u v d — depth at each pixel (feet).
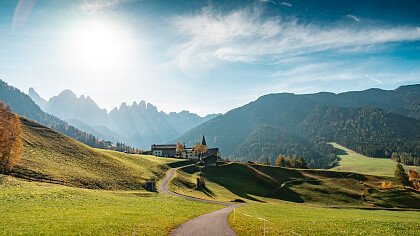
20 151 274.77
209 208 240.32
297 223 153.79
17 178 245.24
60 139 417.28
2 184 211.00
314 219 191.93
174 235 119.14
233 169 608.60
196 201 291.79
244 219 161.89
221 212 208.33
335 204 474.08
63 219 136.36
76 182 289.12
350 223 164.25
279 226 138.21
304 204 462.19
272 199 464.24
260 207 271.69
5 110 285.02
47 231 113.60
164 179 430.20
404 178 558.56
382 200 495.41
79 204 186.80
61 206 172.96
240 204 301.22
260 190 511.40
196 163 638.53
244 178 567.59
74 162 351.25
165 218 160.66
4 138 261.24
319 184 569.23
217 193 417.49
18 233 108.27
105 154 446.19
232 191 463.83
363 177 634.02
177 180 431.43
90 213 157.89
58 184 264.93
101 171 354.74
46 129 435.53
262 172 621.72
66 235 109.70
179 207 224.53
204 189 421.18
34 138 378.73
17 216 136.98
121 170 389.19
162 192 341.82
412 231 143.23
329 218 206.69
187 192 369.30
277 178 596.29
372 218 229.86
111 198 230.68
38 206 165.68
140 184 359.66
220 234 120.78
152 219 153.17
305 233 123.54
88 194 230.89
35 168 286.05
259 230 126.52
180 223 147.84
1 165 256.93
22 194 191.11
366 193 525.75
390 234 131.03
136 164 469.98
